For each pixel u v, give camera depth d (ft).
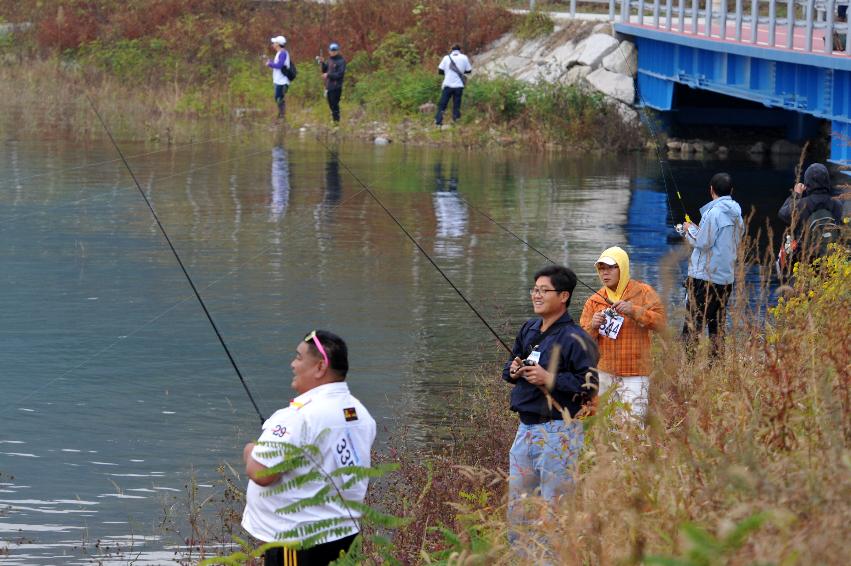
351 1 334.03
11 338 101.96
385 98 289.53
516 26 316.81
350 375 92.02
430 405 84.33
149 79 316.19
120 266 130.52
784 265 63.93
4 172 197.67
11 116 272.31
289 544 43.11
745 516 31.76
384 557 47.06
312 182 196.85
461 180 205.67
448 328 106.22
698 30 241.14
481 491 52.80
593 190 197.67
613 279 64.39
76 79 315.99
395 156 237.66
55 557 60.75
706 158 253.03
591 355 52.29
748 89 197.36
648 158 250.78
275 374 92.99
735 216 82.07
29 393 87.40
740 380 44.45
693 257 83.87
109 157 220.02
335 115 276.41
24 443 77.25
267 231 152.76
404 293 119.85
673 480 37.14
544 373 51.57
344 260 135.85
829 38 162.20
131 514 66.39
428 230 155.94
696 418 40.60
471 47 315.99
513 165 230.68
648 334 62.54
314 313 111.55
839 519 29.73
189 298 116.88
